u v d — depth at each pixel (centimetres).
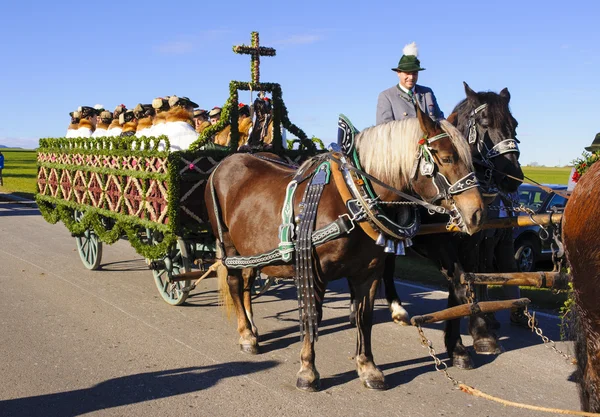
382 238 429
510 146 509
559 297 749
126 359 529
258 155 603
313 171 475
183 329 617
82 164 830
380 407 438
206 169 659
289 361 532
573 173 425
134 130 916
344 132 468
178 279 607
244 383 480
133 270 896
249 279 591
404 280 871
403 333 619
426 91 593
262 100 687
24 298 723
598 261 250
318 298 454
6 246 1081
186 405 438
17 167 4784
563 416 420
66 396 451
